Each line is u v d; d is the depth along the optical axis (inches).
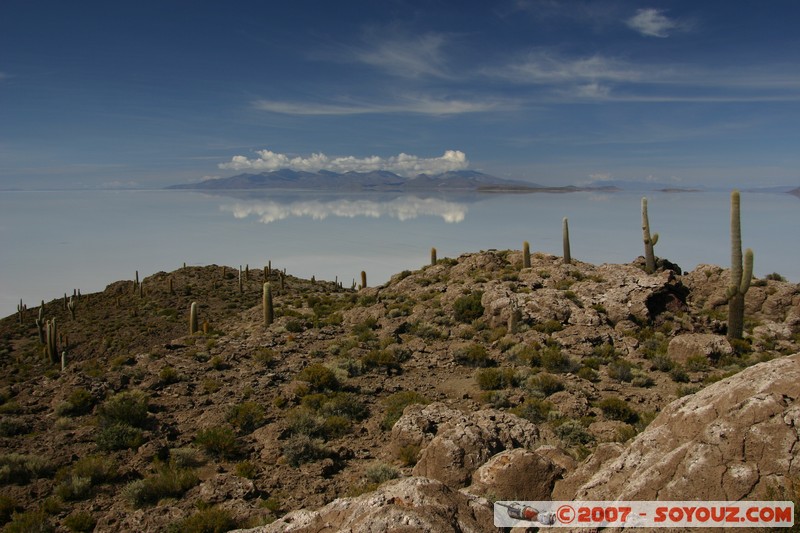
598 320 1167.0
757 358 990.4
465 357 1012.5
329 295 2423.7
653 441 298.2
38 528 436.1
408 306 1503.4
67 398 775.7
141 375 897.5
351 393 826.8
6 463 546.3
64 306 3597.4
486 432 490.9
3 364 2279.8
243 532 272.8
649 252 1626.5
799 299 1430.9
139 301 3284.9
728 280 1625.2
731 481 241.4
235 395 808.9
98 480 533.3
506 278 1635.1
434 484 291.4
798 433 244.5
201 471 562.3
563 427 600.7
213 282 3555.6
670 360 967.0
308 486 515.8
